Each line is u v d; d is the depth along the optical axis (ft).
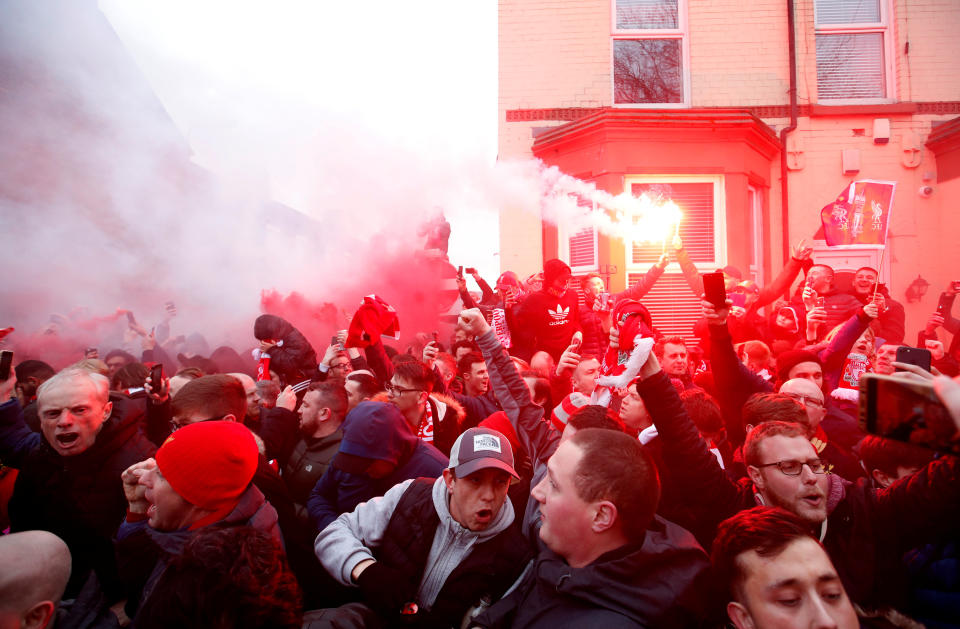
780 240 28.94
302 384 14.39
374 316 13.26
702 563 5.80
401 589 6.53
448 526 6.75
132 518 6.93
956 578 6.08
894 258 28.68
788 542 4.85
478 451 6.63
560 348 18.28
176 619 4.71
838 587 4.75
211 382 8.74
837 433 10.22
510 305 20.40
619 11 30.55
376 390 11.05
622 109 26.27
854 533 6.40
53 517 8.09
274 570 4.96
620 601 5.33
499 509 6.81
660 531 6.20
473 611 6.46
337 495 8.55
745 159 26.71
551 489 5.84
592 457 5.67
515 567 6.79
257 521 6.78
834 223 19.25
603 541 5.64
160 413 10.37
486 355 8.73
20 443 9.02
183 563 4.91
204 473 6.33
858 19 30.48
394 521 7.00
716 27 29.84
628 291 19.80
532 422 8.44
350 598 7.79
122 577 6.74
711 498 6.94
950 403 2.79
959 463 5.85
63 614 6.86
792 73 29.09
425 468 8.38
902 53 29.43
